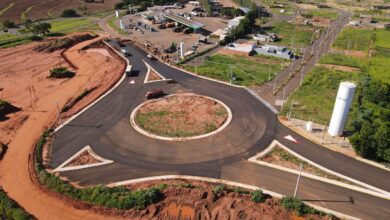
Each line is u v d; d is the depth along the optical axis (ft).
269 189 149.28
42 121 208.44
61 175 159.22
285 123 203.10
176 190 144.97
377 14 559.79
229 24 453.58
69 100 236.22
